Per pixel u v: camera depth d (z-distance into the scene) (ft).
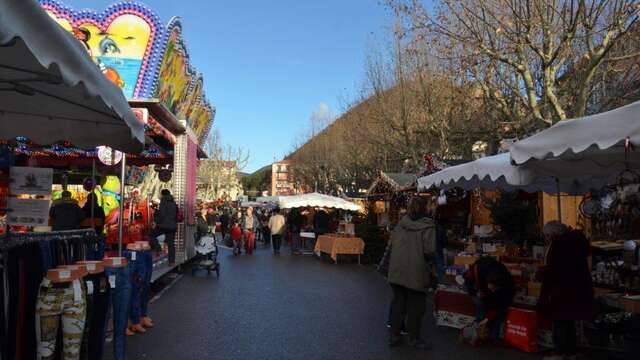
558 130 17.80
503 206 35.24
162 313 29.96
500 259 31.19
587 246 21.18
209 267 47.65
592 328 23.12
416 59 63.00
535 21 34.22
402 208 66.59
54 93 14.93
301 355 21.71
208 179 206.28
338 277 48.08
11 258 13.16
